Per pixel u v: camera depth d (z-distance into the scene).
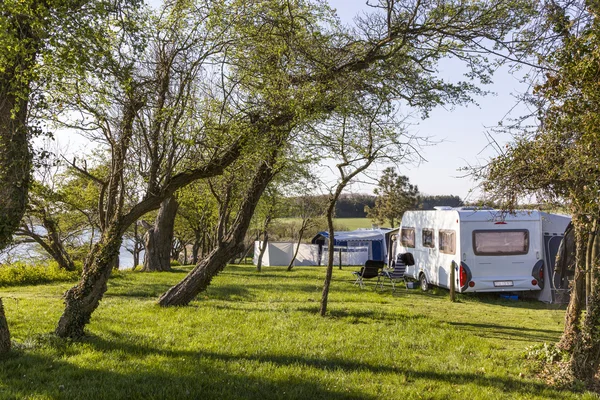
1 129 6.43
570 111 5.55
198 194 18.83
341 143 9.79
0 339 6.43
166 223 25.12
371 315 10.94
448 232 16.55
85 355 6.61
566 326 6.93
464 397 5.61
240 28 8.41
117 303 11.66
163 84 7.94
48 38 6.21
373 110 9.71
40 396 5.03
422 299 15.27
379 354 7.42
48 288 15.12
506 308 13.84
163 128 8.02
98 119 7.80
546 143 6.15
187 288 11.41
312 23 9.42
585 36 5.31
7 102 6.48
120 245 7.90
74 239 26.23
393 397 5.52
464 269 15.68
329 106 9.43
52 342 7.14
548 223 16.22
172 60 7.95
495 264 15.80
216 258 11.52
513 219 15.95
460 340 8.59
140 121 7.79
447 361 7.21
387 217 53.12
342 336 8.53
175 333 8.36
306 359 6.95
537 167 6.30
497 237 15.85
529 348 7.70
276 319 10.02
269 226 30.12
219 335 8.30
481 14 8.88
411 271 19.66
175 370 6.13
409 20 9.23
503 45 8.59
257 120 9.19
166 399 5.15
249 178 11.40
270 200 24.55
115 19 7.04
